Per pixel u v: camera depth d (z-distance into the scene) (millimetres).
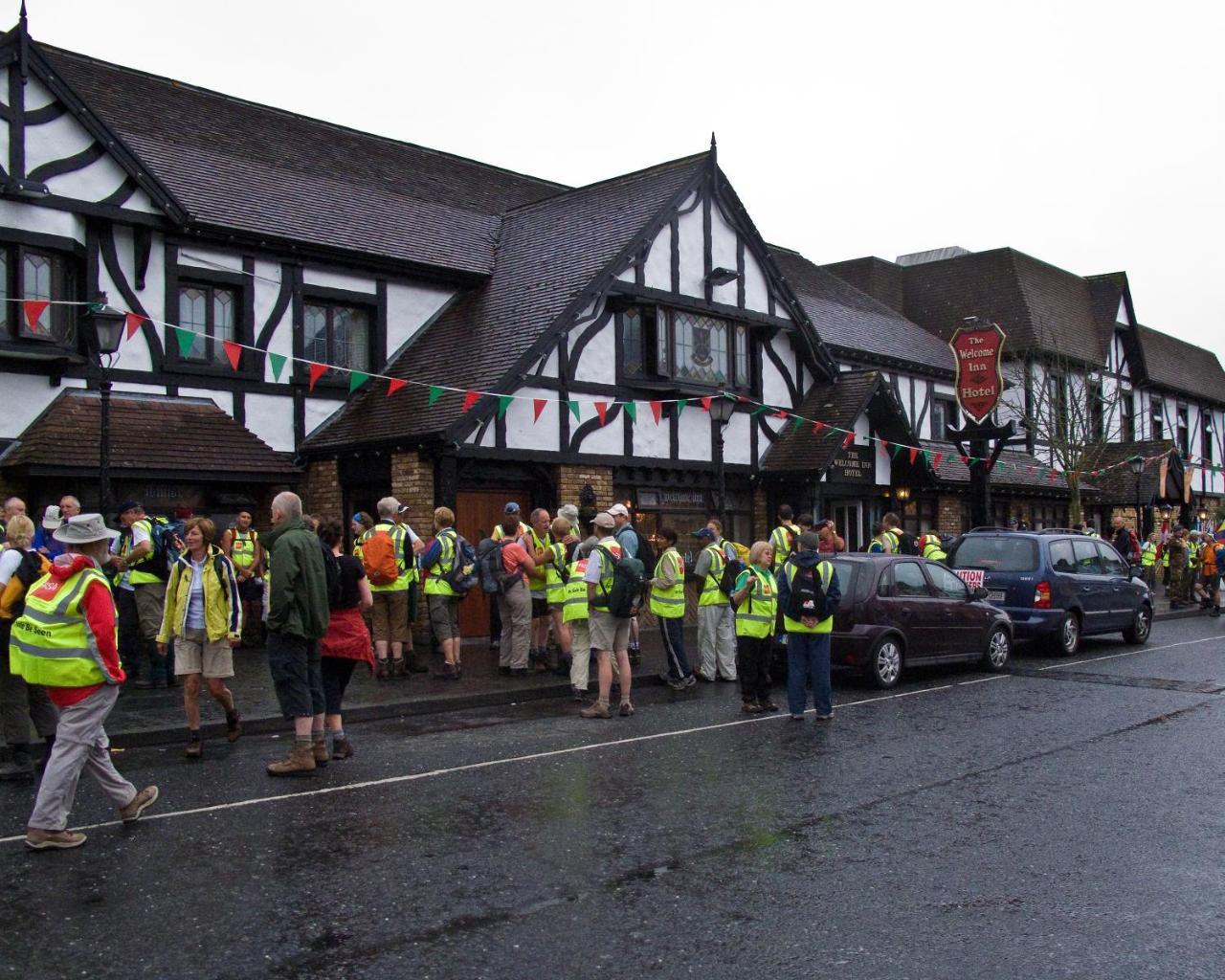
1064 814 6539
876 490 20859
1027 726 9383
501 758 8141
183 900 5055
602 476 16500
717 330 18469
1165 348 38000
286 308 15305
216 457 13703
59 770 5793
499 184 22000
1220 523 38969
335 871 5465
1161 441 30719
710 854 5762
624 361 16984
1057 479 28000
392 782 7355
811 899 5090
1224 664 13586
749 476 18844
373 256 16141
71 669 5812
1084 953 4457
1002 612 13312
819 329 23125
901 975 4242
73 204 13094
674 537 11758
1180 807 6723
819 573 9656
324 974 4250
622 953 4453
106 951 4461
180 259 14258
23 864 5566
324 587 7602
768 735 9047
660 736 9023
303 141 18844
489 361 15195
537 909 4945
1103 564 15648
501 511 15469
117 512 12547
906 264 39438
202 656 8305
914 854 5777
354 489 15500
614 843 5941
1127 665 13555
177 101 17641
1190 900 5086
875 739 8852
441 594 11672
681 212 17578
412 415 14789
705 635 12414
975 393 20328
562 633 12008
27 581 7223
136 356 13820
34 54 12836
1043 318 30594
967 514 25000
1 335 12656
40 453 12188
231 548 13133
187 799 6883
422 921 4805
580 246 17219
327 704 8094
